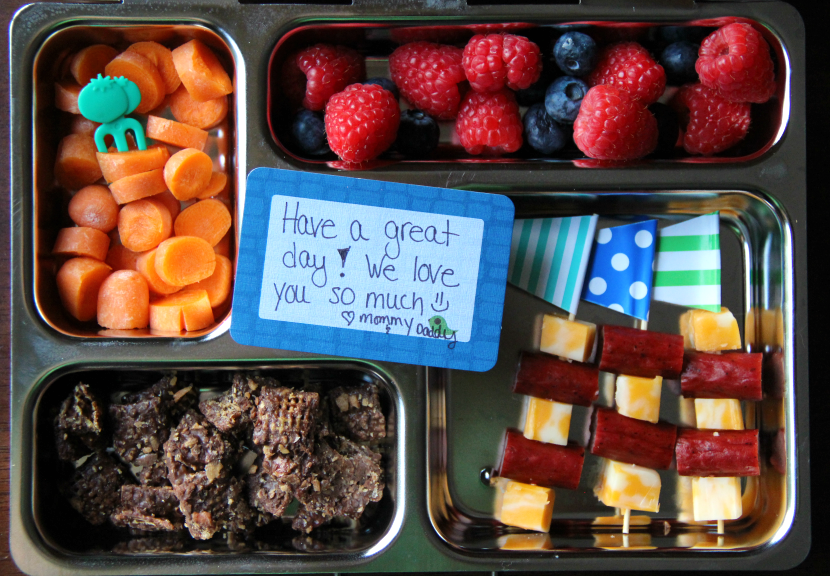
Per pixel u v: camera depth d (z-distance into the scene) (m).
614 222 0.30
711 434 0.29
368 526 0.29
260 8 0.28
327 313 0.27
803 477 0.28
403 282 0.27
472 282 0.28
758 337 0.30
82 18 0.28
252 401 0.28
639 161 0.29
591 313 0.30
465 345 0.28
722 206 0.30
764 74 0.28
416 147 0.29
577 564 0.28
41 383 0.27
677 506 0.30
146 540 0.29
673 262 0.30
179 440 0.28
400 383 0.28
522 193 0.29
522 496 0.29
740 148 0.30
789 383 0.29
